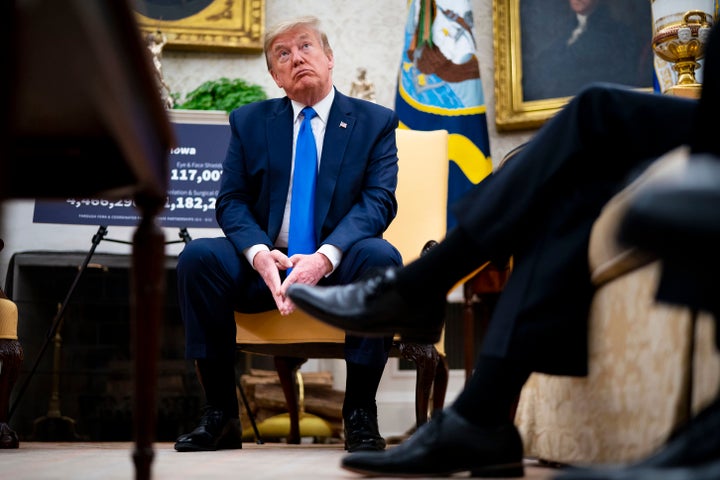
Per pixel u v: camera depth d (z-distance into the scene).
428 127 4.37
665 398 1.08
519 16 4.87
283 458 1.92
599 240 1.18
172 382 4.16
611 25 4.76
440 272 1.29
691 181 0.66
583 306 1.23
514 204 1.21
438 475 1.20
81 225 4.09
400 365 4.55
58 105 0.88
